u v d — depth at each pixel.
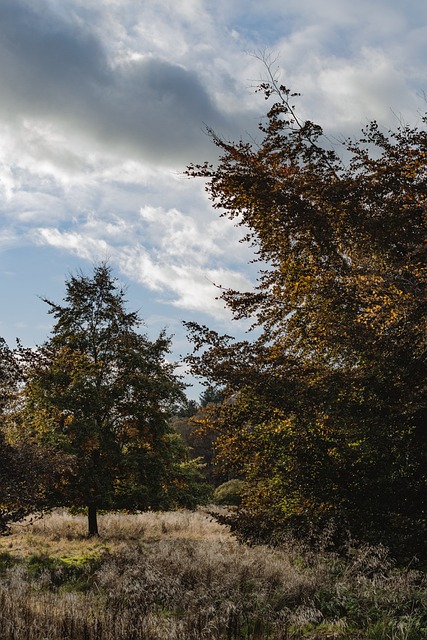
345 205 11.10
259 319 13.21
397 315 9.43
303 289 11.95
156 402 20.28
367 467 10.42
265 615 7.31
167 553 10.80
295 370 11.42
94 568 11.64
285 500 11.38
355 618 7.20
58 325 21.11
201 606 7.62
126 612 7.29
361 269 11.07
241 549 11.04
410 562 8.63
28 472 11.98
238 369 11.52
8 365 13.05
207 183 12.07
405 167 11.03
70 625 6.61
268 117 12.02
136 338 21.25
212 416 12.00
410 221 10.84
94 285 21.39
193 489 22.02
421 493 10.05
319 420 10.83
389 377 10.21
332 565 9.11
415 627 6.62
